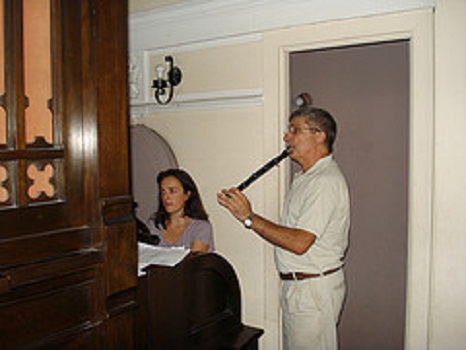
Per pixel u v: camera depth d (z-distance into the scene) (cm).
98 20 87
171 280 117
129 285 94
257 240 235
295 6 212
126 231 92
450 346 168
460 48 163
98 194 88
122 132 93
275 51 220
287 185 228
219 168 246
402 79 233
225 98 237
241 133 237
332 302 181
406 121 234
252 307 239
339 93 248
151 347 111
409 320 194
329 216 173
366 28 197
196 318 126
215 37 236
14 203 76
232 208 176
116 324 92
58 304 82
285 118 223
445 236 168
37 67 81
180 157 259
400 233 239
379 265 246
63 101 83
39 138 80
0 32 74
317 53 251
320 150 185
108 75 89
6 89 75
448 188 167
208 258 131
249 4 223
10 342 75
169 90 258
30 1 79
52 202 82
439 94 167
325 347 182
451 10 163
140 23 259
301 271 181
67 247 83
